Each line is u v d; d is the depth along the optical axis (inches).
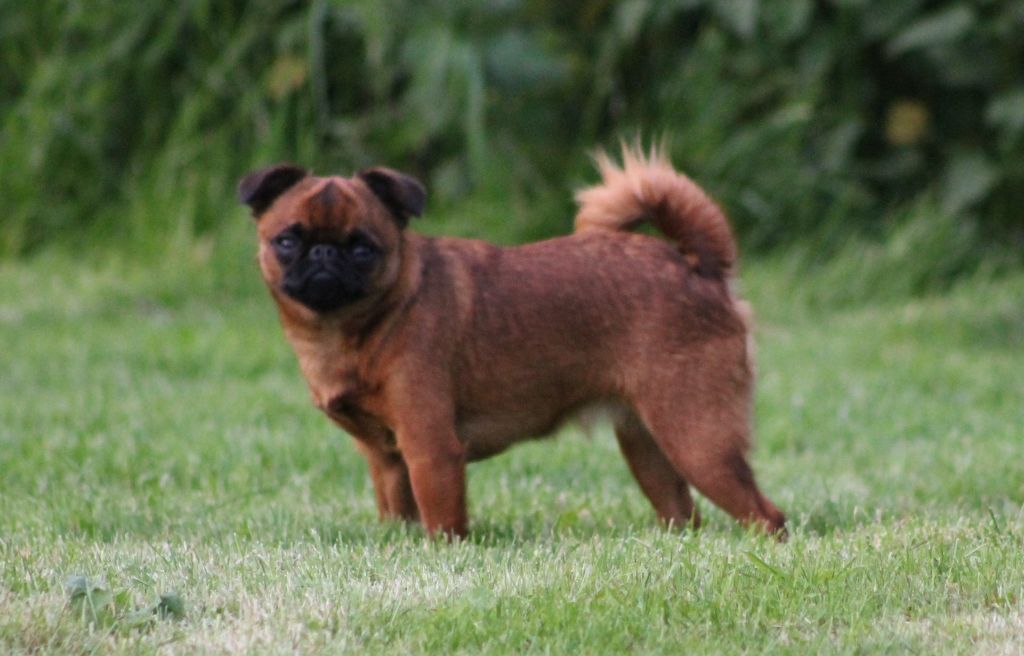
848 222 762.8
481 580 272.5
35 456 422.0
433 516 329.1
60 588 263.7
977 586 270.1
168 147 735.1
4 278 701.9
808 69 753.0
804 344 636.1
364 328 327.0
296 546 311.4
